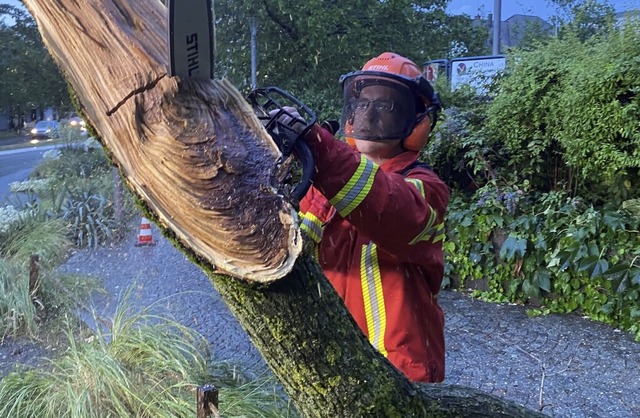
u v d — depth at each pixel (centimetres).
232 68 1028
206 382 305
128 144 99
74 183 1009
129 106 97
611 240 441
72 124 1282
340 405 113
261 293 102
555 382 354
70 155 1232
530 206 504
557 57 496
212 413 198
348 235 165
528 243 482
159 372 308
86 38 99
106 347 328
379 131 165
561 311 472
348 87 175
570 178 512
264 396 277
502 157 547
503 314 472
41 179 1156
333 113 982
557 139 483
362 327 162
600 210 476
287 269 95
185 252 98
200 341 368
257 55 1007
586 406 325
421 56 1255
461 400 139
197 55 95
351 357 113
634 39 428
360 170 121
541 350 401
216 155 95
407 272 160
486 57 733
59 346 428
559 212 475
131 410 283
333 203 123
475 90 633
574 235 447
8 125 3073
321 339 109
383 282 159
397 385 121
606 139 431
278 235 96
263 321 105
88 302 512
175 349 326
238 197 95
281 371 111
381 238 129
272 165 98
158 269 621
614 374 362
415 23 1169
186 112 96
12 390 316
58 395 296
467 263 519
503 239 500
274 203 97
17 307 468
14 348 437
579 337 421
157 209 97
